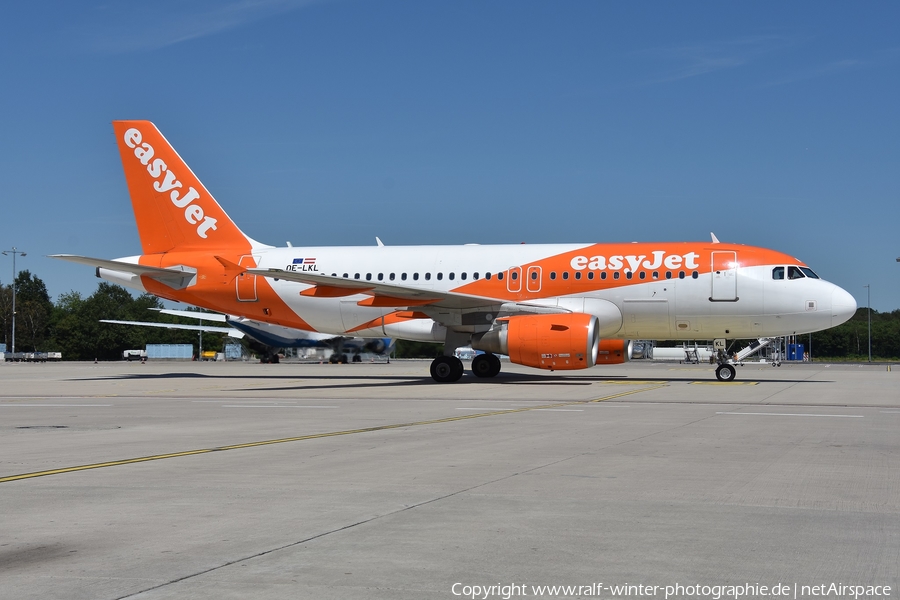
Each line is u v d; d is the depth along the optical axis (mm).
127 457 10766
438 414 16766
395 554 5898
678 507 7453
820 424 14477
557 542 6227
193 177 30984
